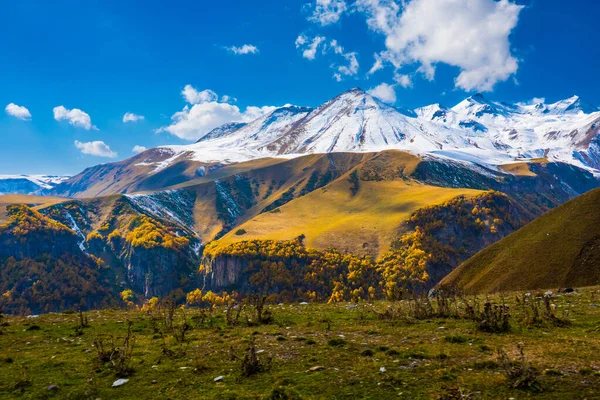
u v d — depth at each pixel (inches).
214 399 507.2
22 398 540.1
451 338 740.7
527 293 1444.4
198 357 703.1
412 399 471.8
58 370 655.8
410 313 1042.7
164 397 523.5
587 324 824.3
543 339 711.7
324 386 530.3
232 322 1007.0
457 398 465.1
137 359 703.1
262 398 499.8
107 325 1051.9
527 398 453.7
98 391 554.6
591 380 493.0
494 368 562.6
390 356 654.5
